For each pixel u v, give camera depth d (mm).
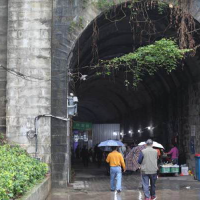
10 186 6637
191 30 14039
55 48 13523
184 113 18578
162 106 22984
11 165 9078
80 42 14594
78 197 11297
